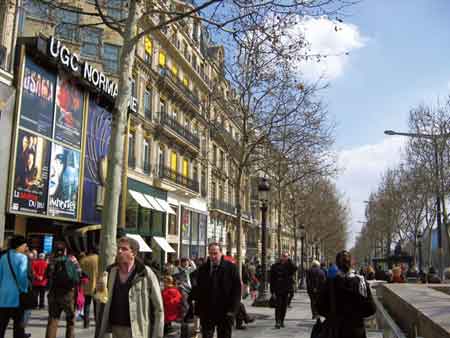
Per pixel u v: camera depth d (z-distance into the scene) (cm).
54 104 1986
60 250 933
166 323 1128
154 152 3056
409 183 3672
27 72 1817
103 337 517
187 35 3622
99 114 2358
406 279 2511
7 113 1709
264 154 2169
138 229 2770
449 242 2808
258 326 1307
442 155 2792
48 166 1938
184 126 3647
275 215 7044
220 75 1967
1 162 1673
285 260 1309
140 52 2861
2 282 777
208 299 698
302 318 1524
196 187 3747
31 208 1820
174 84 3269
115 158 820
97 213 2325
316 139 2198
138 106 2800
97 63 2364
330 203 5275
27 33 1927
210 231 4316
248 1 949
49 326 868
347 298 548
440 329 455
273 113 1900
